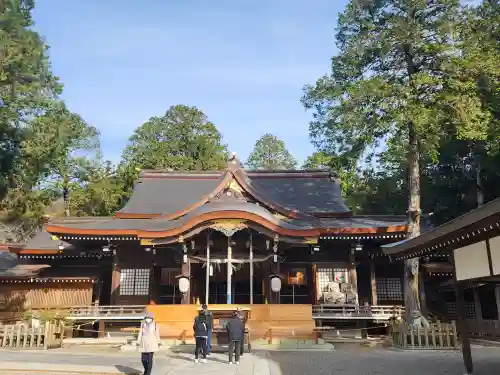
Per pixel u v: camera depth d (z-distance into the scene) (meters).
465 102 17.89
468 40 18.72
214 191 24.47
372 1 19.84
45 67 18.84
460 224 10.40
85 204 46.12
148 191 30.91
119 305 23.77
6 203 29.38
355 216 27.09
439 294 27.38
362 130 19.34
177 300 25.34
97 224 24.98
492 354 16.23
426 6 19.42
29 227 44.81
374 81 18.61
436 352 17.11
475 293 25.22
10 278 23.89
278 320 20.69
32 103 19.50
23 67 18.14
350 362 14.56
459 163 36.28
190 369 12.39
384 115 18.83
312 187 31.03
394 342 19.69
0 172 19.25
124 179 48.19
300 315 20.80
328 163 21.28
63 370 11.70
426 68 20.02
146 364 10.91
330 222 25.61
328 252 25.27
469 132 17.69
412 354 16.52
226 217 21.80
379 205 45.09
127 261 25.09
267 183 31.83
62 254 25.53
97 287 25.02
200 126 55.38
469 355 12.08
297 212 24.53
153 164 49.28
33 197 30.97
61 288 24.42
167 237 22.23
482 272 11.46
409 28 19.00
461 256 12.68
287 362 14.58
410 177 21.83
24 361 13.07
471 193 36.50
